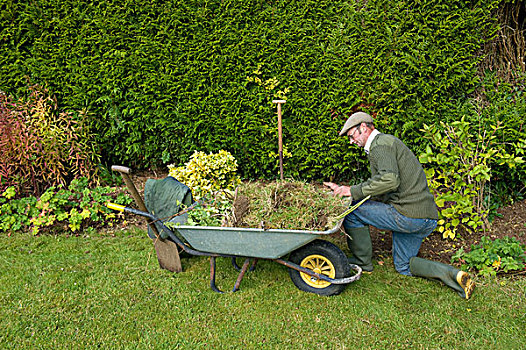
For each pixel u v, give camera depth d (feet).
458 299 9.60
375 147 9.92
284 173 16.31
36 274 10.82
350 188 10.05
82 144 15.55
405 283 10.34
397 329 8.63
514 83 15.21
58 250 12.20
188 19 14.97
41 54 15.51
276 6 14.57
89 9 15.28
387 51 14.05
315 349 8.11
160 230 10.37
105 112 16.19
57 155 14.42
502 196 14.28
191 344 8.24
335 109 14.98
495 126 12.88
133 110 15.72
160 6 15.02
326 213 9.62
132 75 15.48
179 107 15.71
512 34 15.67
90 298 9.77
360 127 10.12
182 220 10.09
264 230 8.95
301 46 14.58
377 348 8.11
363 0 14.12
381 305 9.44
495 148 13.34
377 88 14.19
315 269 9.80
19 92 15.65
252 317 9.06
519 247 10.89
